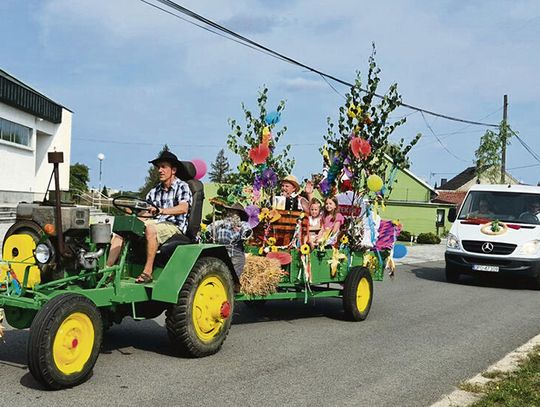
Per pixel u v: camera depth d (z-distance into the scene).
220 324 6.54
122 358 6.27
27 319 5.69
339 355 6.76
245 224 7.73
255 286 7.57
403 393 5.45
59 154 5.40
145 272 6.17
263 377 5.77
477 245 13.98
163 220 6.73
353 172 9.34
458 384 5.79
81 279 5.72
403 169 9.89
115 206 6.25
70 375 5.09
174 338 6.19
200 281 6.24
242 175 10.53
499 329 8.68
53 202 5.73
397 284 13.84
